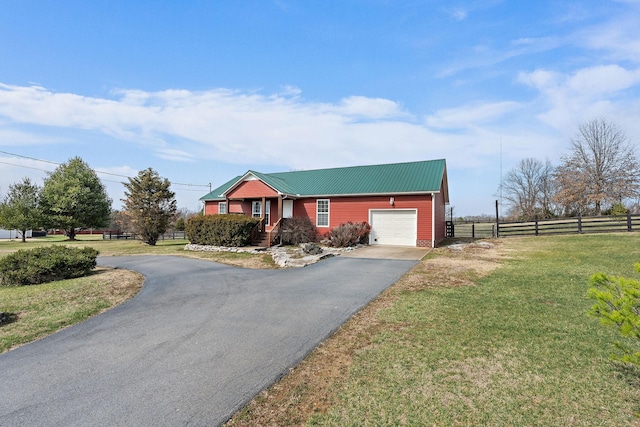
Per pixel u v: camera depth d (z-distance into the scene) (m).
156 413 3.00
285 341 4.75
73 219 33.81
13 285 10.05
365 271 10.30
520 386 3.34
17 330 5.70
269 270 11.31
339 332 5.06
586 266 9.66
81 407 3.13
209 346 4.64
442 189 22.03
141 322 5.95
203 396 3.29
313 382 3.54
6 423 2.89
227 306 6.79
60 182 34.34
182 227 38.47
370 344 4.53
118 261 15.04
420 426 2.75
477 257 12.85
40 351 4.71
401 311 5.96
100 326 5.82
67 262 10.92
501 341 4.47
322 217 20.44
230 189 21.09
